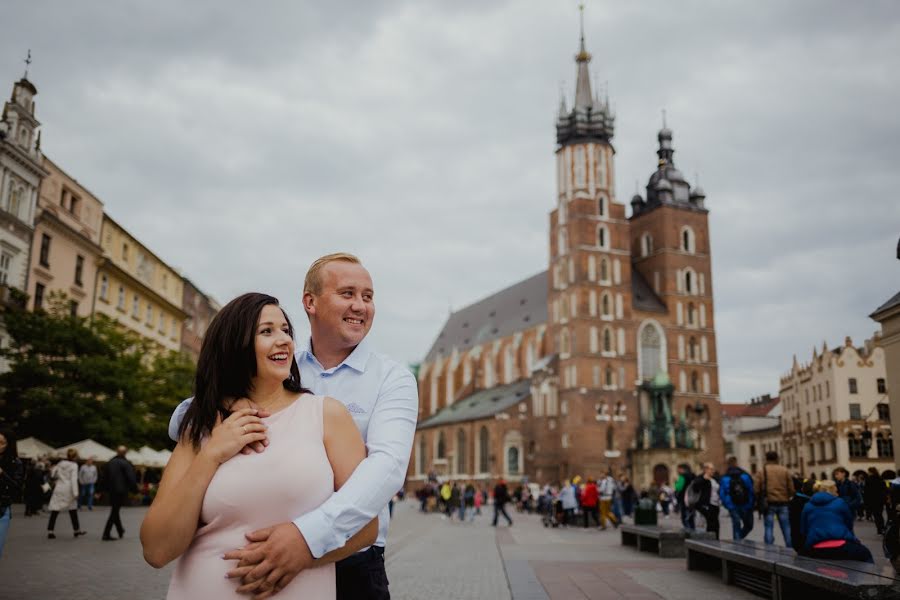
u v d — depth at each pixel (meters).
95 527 21.28
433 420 96.25
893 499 10.52
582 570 14.15
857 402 72.81
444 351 110.12
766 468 16.05
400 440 3.59
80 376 33.56
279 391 3.41
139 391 35.94
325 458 3.14
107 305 47.78
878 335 74.56
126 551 15.24
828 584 8.05
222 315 3.38
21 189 38.09
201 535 2.97
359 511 3.02
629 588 11.61
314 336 4.37
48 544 16.42
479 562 15.83
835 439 73.19
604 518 29.30
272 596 2.89
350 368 4.21
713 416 80.38
